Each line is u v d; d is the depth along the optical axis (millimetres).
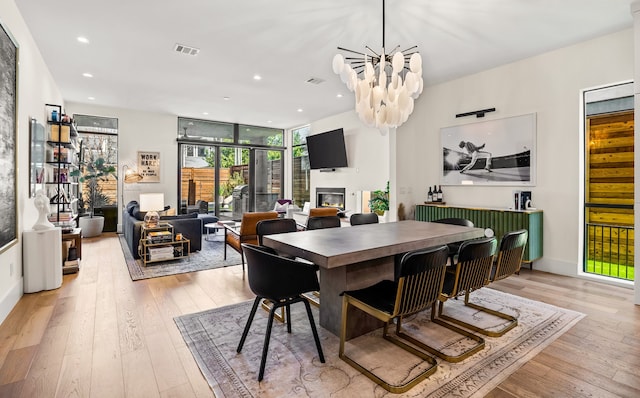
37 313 2803
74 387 1800
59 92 5734
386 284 2301
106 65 4527
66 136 4531
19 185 3188
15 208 3000
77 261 4156
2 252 2666
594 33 3549
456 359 2070
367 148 6859
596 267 4059
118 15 3217
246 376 1913
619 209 3842
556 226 4016
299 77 5016
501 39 3688
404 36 3617
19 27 3148
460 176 4949
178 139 7891
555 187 4004
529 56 4164
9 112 2824
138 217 5316
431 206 5051
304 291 2010
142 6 3051
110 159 7230
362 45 3854
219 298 3215
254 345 2279
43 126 4254
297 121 8461
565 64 3893
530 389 1796
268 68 4641
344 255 1970
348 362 2053
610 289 3453
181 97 6168
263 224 3219
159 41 3781
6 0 2766
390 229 3035
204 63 4457
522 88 4262
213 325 2594
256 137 9211
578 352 2186
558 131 3965
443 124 5160
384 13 2896
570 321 2662
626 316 2760
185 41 3785
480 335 2449
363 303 1999
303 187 9156
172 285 3600
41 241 3342
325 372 1961
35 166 3830
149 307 2963
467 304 3027
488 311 2848
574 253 3885
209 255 5062
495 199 4570
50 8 3090
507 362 2070
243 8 3078
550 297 3230
